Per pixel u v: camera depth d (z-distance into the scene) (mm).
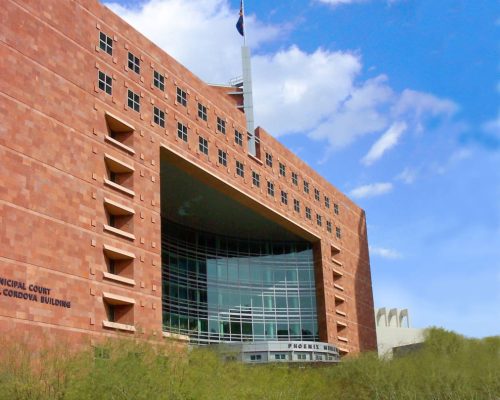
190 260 73000
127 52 53125
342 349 79688
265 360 66562
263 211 70750
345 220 89688
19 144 41031
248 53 76062
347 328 82438
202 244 75438
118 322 47188
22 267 39375
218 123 64125
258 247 79938
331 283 81188
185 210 70062
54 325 40594
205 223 73938
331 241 83875
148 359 36750
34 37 44000
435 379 55344
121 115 50719
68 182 44156
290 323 77562
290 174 77250
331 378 57625
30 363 34906
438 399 53844
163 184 63281
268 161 72812
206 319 71688
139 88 53531
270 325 76438
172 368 37406
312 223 79812
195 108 60688
